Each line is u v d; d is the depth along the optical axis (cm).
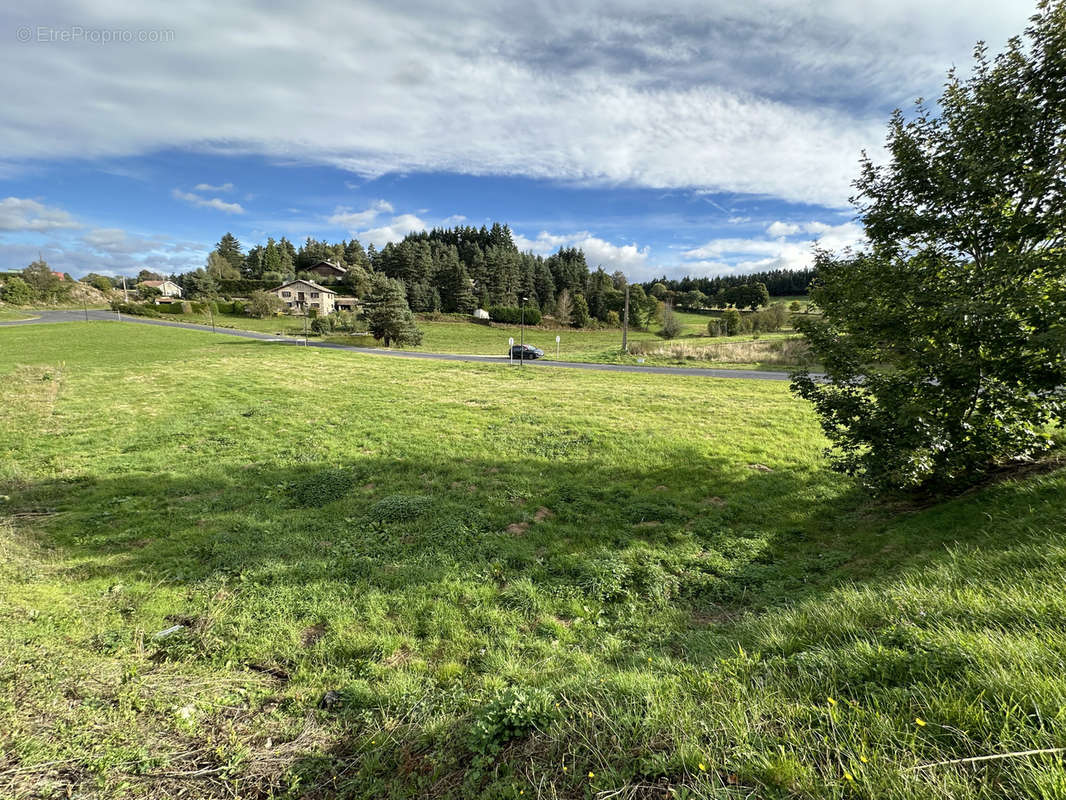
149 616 491
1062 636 258
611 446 1176
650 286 12106
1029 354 555
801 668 286
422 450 1180
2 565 593
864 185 750
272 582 574
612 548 664
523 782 240
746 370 2858
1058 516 467
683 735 237
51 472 1038
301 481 984
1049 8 581
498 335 6362
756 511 779
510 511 805
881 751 203
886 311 685
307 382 2247
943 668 251
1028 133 588
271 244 10969
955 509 606
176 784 274
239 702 366
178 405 1719
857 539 637
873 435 684
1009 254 577
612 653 427
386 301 4450
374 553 654
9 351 3266
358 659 433
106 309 7944
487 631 476
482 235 13400
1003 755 185
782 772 202
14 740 289
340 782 281
